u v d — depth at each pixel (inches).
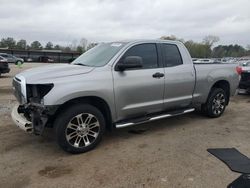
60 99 165.9
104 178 148.0
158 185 140.7
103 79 183.8
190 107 248.7
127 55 199.6
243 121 259.9
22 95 178.9
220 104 273.0
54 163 166.6
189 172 154.2
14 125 237.1
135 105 202.1
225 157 173.9
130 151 184.2
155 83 209.5
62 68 187.5
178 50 233.0
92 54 216.2
